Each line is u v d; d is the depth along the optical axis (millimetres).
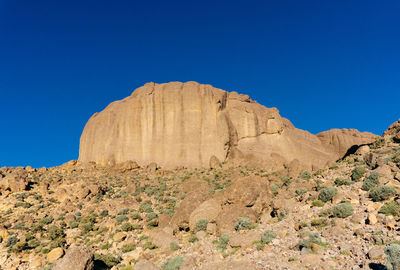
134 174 64312
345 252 14125
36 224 37156
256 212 26188
